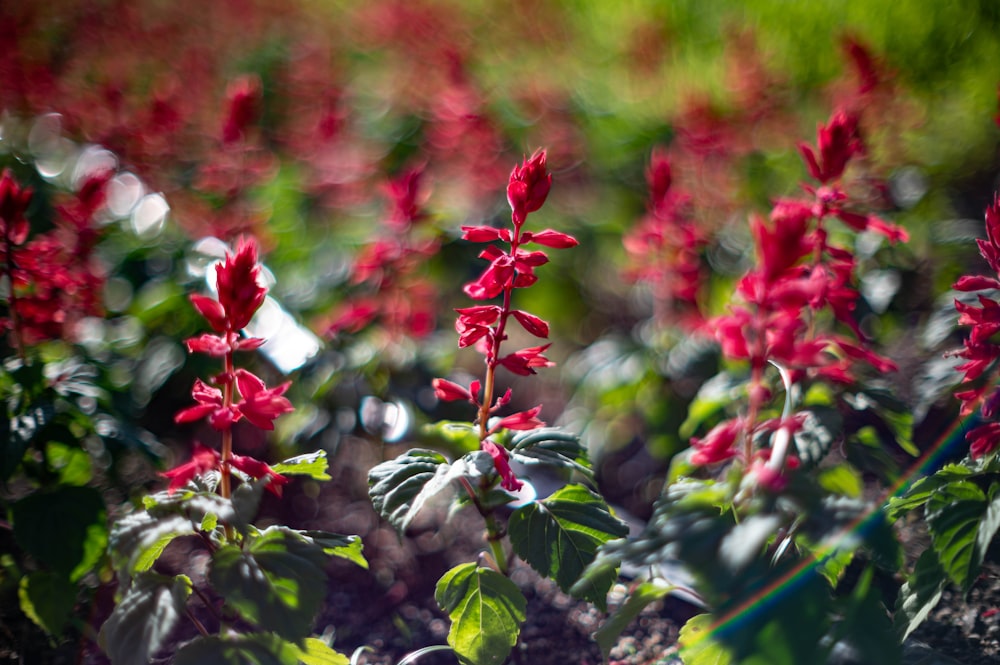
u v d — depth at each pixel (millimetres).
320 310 4395
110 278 4336
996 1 8266
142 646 1801
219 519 2033
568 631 3043
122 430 2756
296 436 3781
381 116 7344
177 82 6930
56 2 8633
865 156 4402
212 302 1959
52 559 2354
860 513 1713
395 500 2123
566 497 2320
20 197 2520
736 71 6555
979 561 2002
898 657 1770
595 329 5453
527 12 9820
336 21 10945
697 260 3930
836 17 8758
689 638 1981
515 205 2102
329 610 3246
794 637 1771
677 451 4012
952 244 4395
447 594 2303
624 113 7613
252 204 5121
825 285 2211
